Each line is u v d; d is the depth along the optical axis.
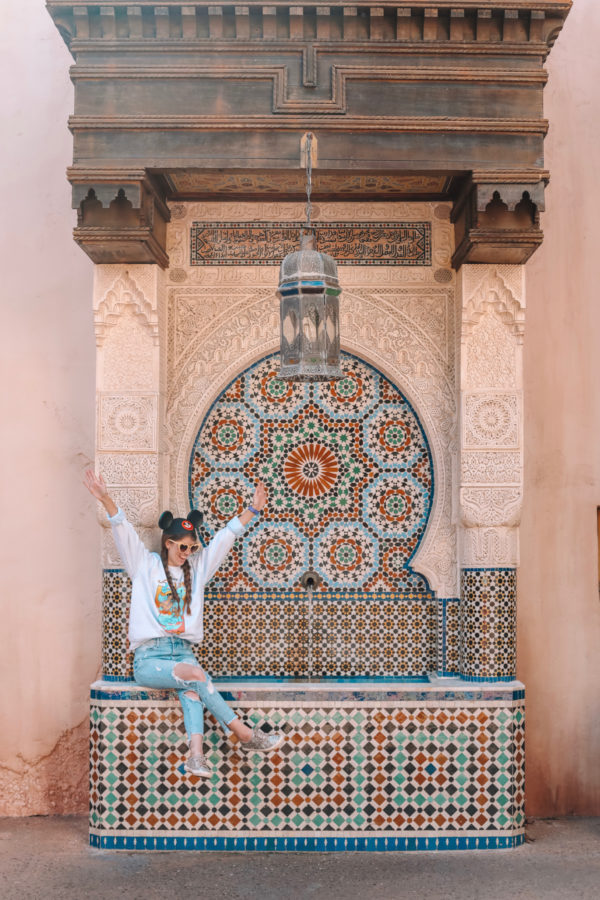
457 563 3.71
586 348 4.10
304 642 3.77
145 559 3.45
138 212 3.34
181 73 3.27
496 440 3.61
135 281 3.62
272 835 3.45
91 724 3.53
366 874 3.20
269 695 3.49
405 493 3.82
